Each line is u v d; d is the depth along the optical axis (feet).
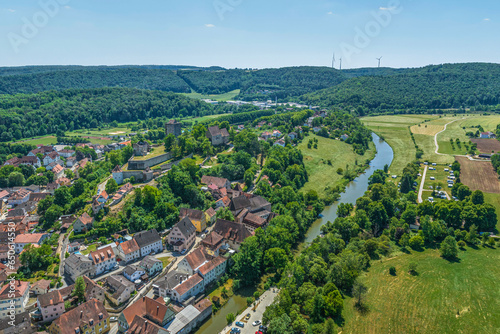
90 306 508.53
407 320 539.29
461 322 536.83
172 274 597.11
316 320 525.34
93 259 633.61
